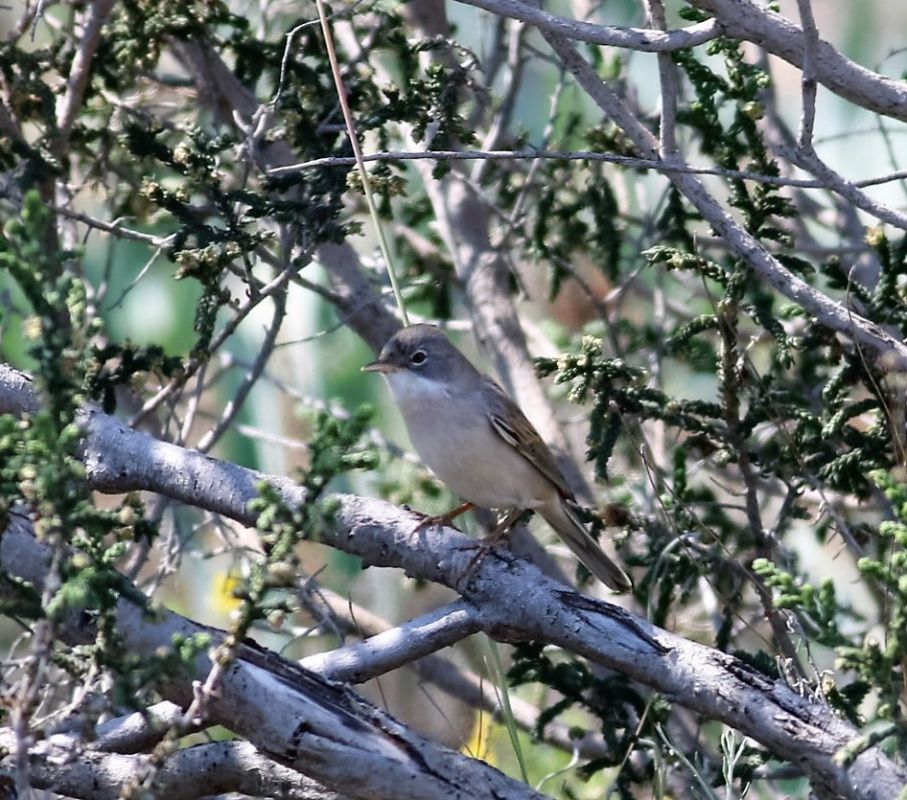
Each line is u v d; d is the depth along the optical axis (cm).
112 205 1306
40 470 597
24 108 1162
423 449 1056
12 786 691
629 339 1438
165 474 838
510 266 1407
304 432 1608
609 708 1037
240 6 1557
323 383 1642
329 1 1188
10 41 1204
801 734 687
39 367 621
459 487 1061
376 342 1298
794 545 1466
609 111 918
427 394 1036
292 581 622
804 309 966
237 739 735
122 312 1616
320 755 683
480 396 1033
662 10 877
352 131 902
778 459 1078
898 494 655
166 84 1341
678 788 1027
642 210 1459
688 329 1046
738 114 1012
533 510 1086
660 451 1366
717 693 715
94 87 1225
